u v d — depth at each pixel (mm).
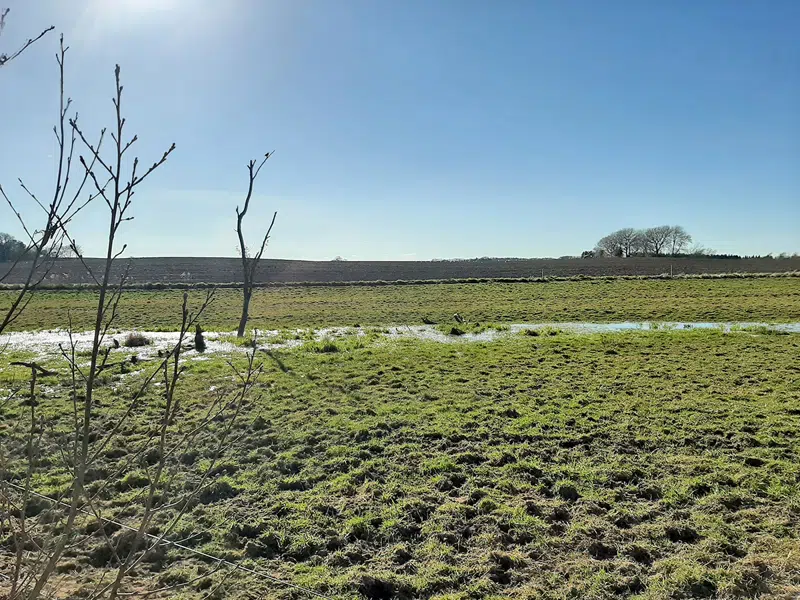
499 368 14711
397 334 22219
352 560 5621
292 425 9742
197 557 5582
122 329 24062
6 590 4477
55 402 10906
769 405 10656
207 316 29594
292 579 5242
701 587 5004
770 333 20438
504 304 33656
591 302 33688
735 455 8156
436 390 12336
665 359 15711
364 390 12328
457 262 78562
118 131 2402
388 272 61750
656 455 8250
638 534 5969
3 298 33375
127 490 6996
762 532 5945
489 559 5547
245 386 3445
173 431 9297
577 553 5652
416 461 8156
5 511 3189
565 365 15062
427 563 5504
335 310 31750
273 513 6547
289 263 74500
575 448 8609
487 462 8070
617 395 11711
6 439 8320
